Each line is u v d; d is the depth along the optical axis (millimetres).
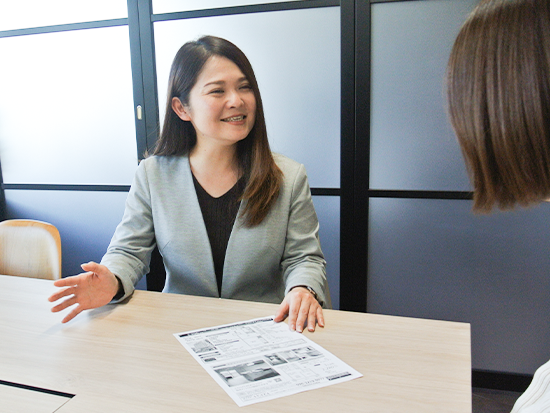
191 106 1340
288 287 1188
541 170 444
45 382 799
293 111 2211
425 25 1988
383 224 2170
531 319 2047
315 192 2236
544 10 423
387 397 733
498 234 2033
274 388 764
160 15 2293
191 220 1374
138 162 2461
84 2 2402
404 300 2195
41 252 1556
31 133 2604
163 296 1226
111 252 1338
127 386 779
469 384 767
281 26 2160
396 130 2090
